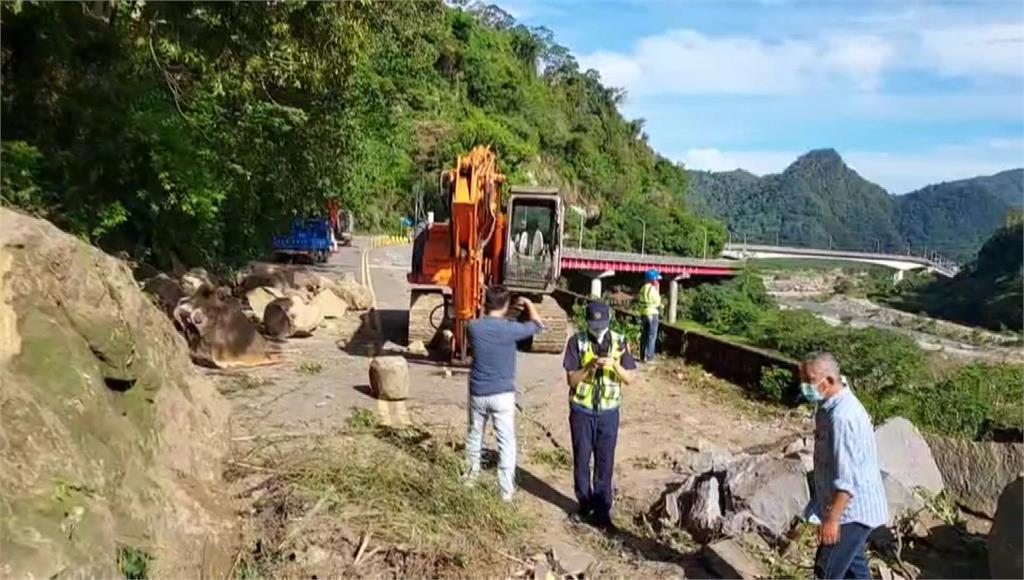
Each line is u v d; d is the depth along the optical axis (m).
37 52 10.48
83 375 4.84
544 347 15.19
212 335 12.15
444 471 7.07
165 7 10.42
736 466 7.55
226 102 14.91
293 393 10.71
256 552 5.71
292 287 18.80
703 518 7.06
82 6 10.46
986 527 7.60
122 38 11.07
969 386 14.30
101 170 12.02
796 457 7.94
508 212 14.77
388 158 33.16
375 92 20.97
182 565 4.77
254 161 17.52
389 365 10.76
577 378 7.18
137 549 4.41
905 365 15.57
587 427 7.17
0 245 4.70
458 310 13.12
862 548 5.24
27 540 3.55
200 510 5.41
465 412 10.48
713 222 110.44
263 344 12.88
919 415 13.09
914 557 6.85
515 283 14.77
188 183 13.48
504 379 7.25
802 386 5.30
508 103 98.31
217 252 18.23
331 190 23.34
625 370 7.24
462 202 12.76
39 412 4.26
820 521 5.23
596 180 102.69
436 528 6.20
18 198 9.78
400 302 22.53
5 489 3.74
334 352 14.21
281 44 11.01
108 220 11.61
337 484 6.47
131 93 12.09
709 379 14.35
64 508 3.91
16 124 10.73
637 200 105.75
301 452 7.08
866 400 13.50
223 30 10.70
